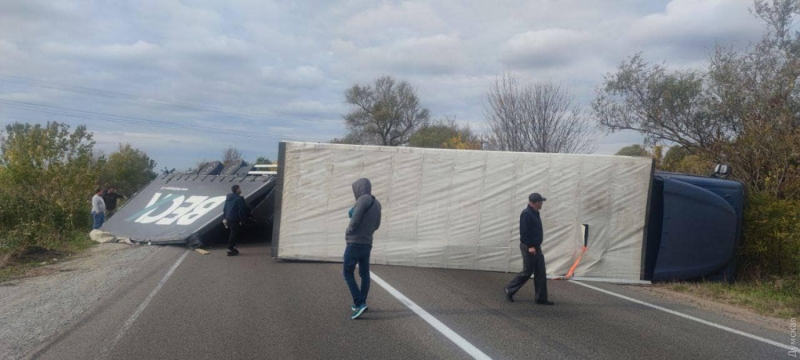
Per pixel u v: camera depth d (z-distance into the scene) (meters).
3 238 14.51
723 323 8.24
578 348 6.58
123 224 17.72
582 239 11.48
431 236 11.87
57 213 17.69
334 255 12.15
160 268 11.58
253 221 15.80
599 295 9.93
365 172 12.06
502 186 11.73
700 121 19.17
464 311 8.19
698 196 11.58
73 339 6.67
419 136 45.72
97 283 10.03
